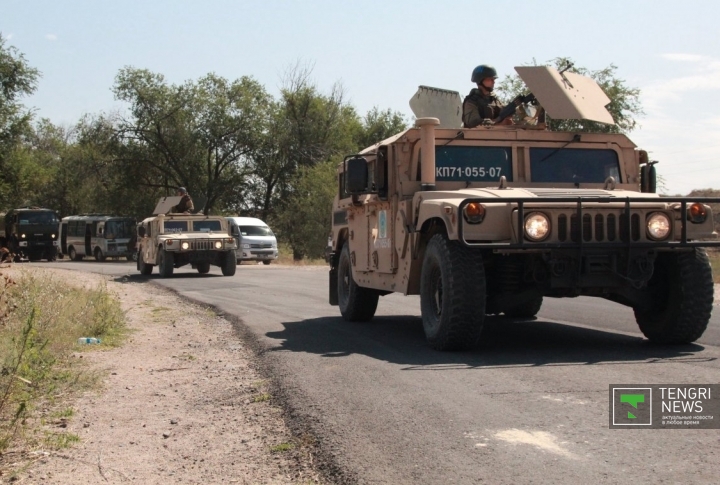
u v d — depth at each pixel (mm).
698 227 7621
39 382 7250
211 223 25609
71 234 50750
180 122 54531
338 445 4820
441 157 8883
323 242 44688
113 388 7250
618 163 9273
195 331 11250
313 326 10906
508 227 7496
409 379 6562
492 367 6980
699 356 7328
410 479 4133
